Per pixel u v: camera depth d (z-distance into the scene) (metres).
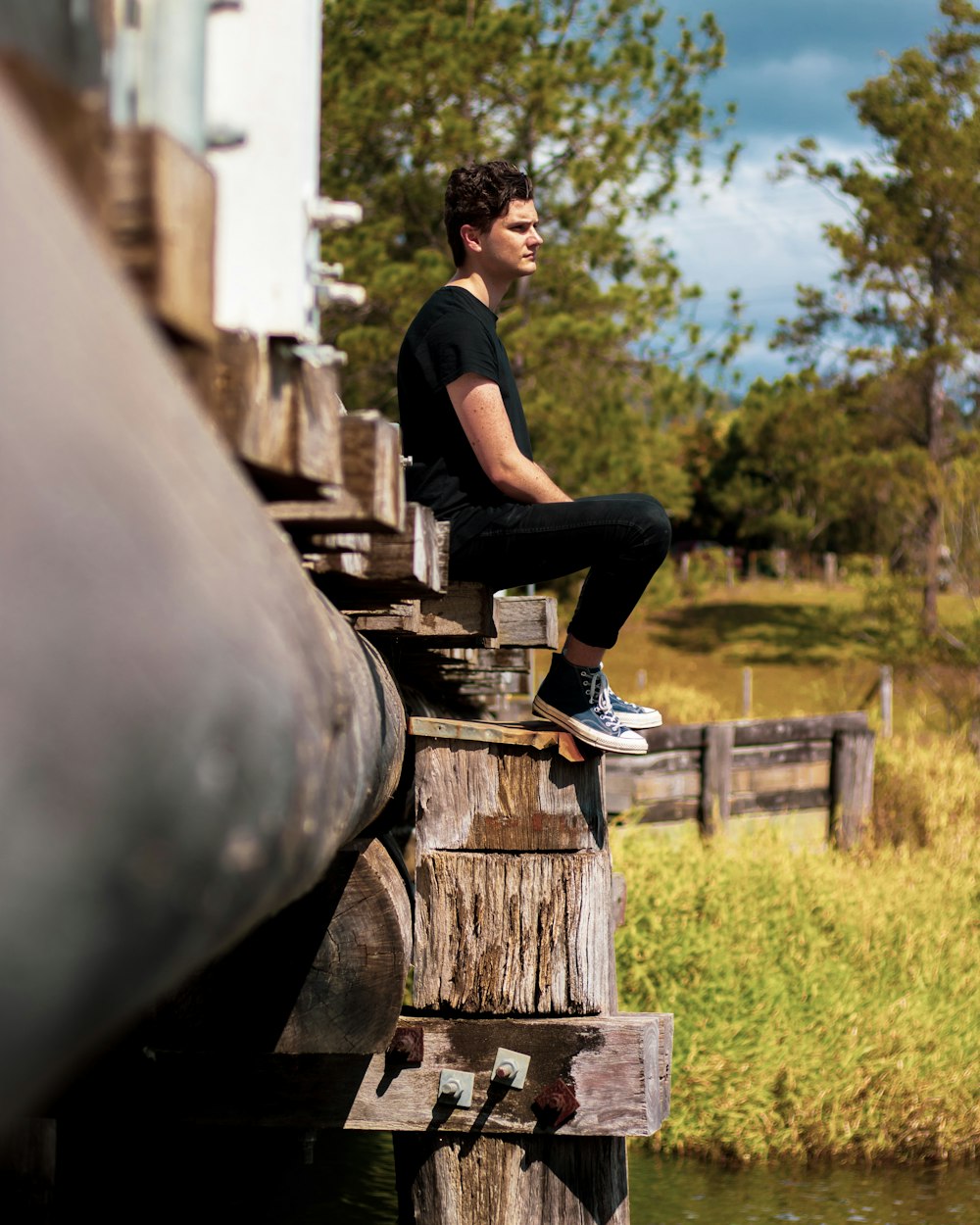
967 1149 6.57
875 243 30.47
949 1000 7.58
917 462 29.38
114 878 0.67
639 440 21.00
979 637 19.30
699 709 17.27
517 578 3.28
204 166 1.16
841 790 11.32
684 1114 6.43
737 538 49.25
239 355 1.49
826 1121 6.50
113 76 1.18
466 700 7.73
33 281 0.77
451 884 3.18
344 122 18.20
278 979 2.87
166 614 0.74
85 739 0.65
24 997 0.62
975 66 29.34
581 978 3.16
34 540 0.67
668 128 19.48
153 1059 3.09
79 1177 5.20
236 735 0.78
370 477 1.91
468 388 3.21
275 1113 3.08
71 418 0.74
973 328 29.36
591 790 3.29
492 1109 3.07
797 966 7.40
